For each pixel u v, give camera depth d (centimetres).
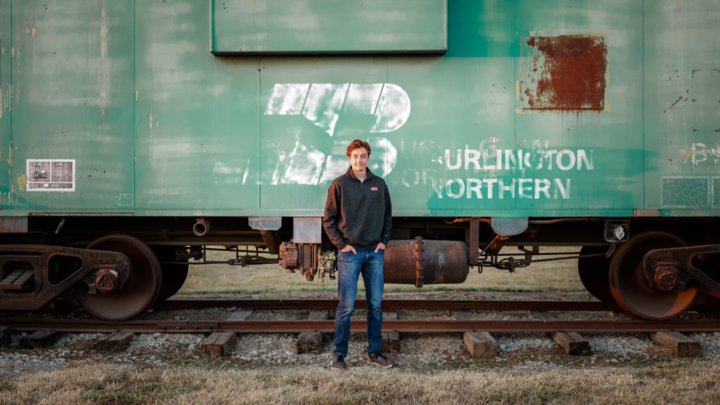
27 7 407
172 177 405
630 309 438
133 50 405
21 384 309
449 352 407
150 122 405
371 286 359
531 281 727
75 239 465
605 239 418
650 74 405
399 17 392
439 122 402
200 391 303
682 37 405
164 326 433
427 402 292
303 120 403
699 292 445
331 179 402
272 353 402
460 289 648
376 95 402
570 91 404
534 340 428
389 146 403
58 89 407
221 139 404
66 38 407
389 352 405
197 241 464
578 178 402
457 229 471
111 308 450
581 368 372
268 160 404
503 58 404
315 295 613
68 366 355
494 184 402
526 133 403
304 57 403
